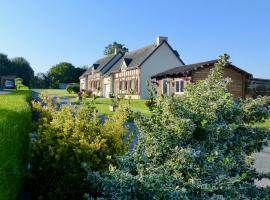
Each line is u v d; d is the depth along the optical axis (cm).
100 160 582
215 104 489
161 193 400
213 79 533
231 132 463
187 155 440
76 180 571
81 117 682
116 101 799
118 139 643
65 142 603
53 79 10356
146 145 488
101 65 6259
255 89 3391
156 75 4025
